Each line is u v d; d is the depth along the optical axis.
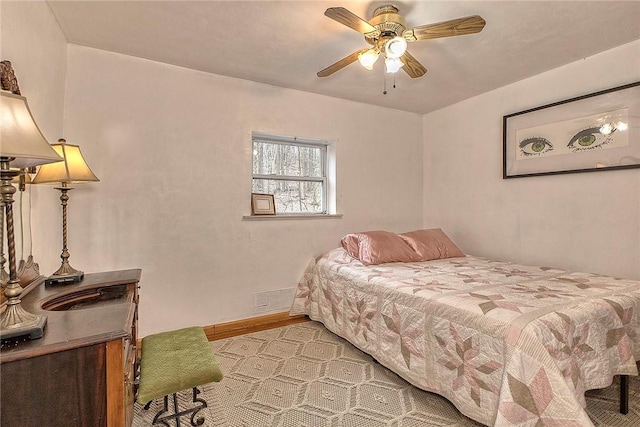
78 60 2.34
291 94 3.21
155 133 2.60
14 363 0.86
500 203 3.19
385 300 2.15
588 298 1.72
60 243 2.22
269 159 3.28
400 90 3.26
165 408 1.55
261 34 2.20
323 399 1.83
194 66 2.70
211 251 2.82
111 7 1.90
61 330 0.97
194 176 2.75
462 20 1.67
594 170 2.49
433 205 3.94
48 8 1.89
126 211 2.50
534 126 2.88
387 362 2.06
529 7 1.91
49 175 1.59
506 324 1.46
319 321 2.99
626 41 2.30
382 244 2.91
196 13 1.96
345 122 3.53
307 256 3.29
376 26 1.82
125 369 1.07
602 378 1.52
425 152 4.04
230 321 2.90
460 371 1.61
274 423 1.64
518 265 2.74
